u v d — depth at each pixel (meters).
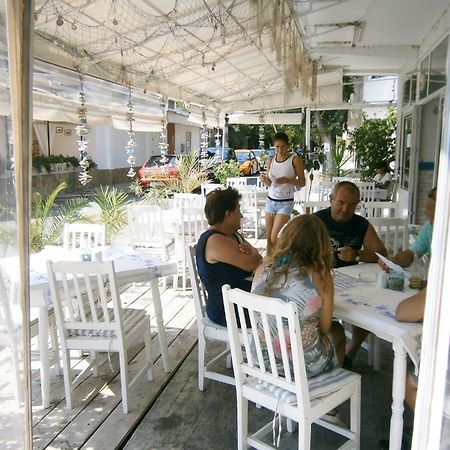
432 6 4.79
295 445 2.39
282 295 2.06
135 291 5.02
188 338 3.77
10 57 1.34
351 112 13.12
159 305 3.16
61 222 5.98
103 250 3.63
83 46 4.11
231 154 14.01
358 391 2.15
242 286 2.72
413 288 2.44
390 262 2.55
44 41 3.62
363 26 5.76
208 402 2.82
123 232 7.09
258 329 2.09
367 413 2.65
